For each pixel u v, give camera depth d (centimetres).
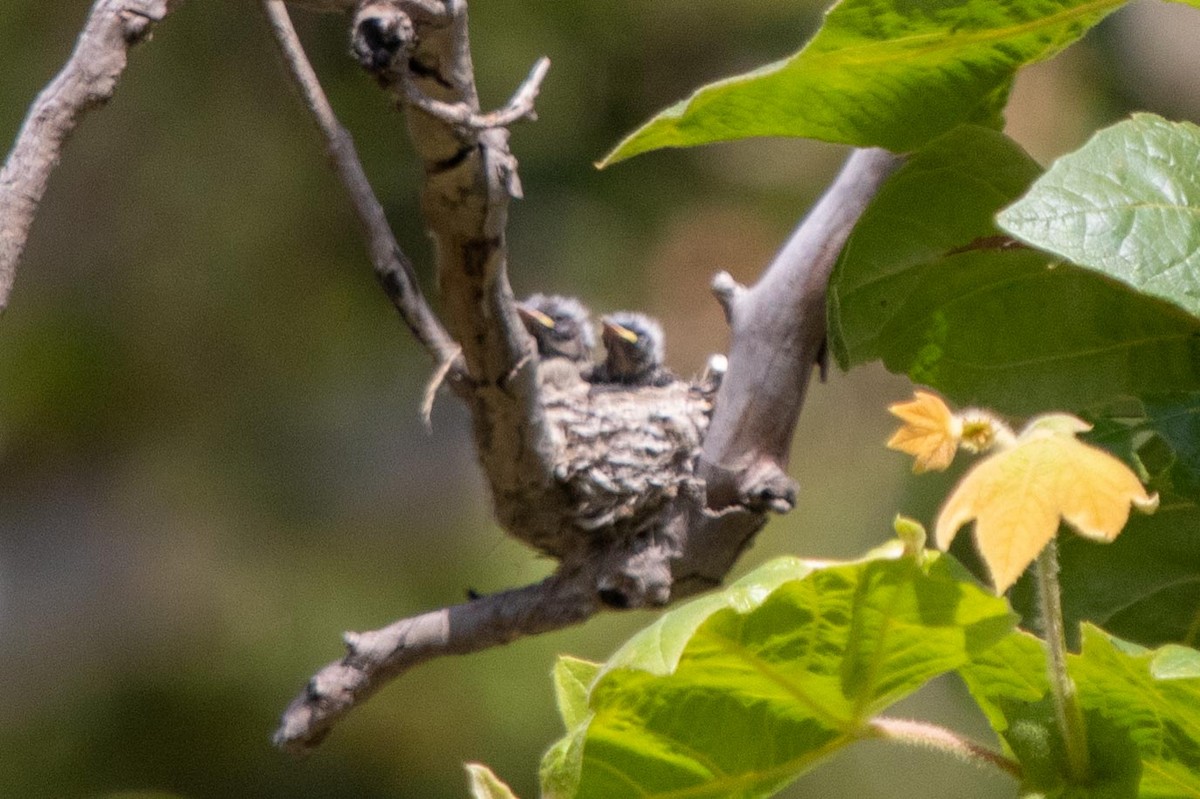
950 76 441
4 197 360
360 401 1405
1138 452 465
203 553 1407
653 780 425
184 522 1411
